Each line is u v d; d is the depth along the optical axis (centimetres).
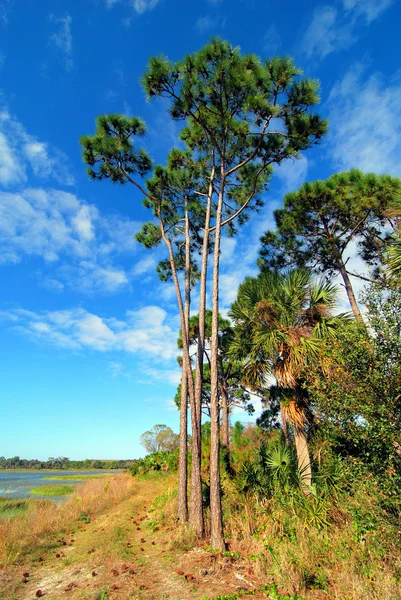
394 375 476
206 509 875
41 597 452
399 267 609
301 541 567
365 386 491
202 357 906
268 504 752
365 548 491
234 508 799
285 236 1260
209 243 1310
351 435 515
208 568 537
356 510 510
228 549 635
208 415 1873
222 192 879
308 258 1264
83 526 941
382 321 496
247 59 754
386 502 461
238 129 842
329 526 607
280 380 864
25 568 580
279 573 478
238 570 532
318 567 498
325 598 423
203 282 955
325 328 853
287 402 845
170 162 1155
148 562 591
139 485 1850
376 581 416
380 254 1066
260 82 761
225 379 1709
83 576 529
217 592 449
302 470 757
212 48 756
